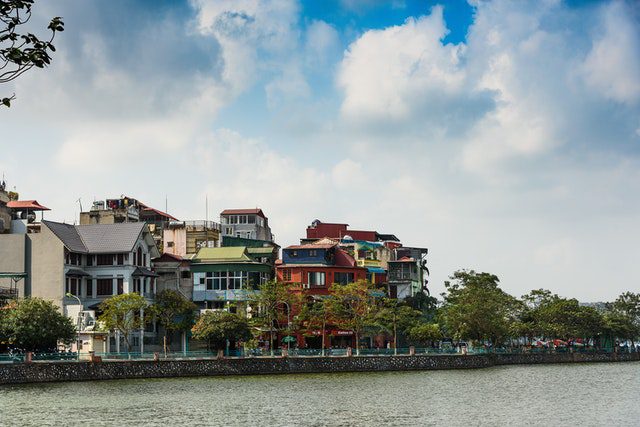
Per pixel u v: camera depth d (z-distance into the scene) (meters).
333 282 140.62
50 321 99.88
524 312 166.62
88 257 125.12
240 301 129.25
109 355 100.44
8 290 110.94
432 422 63.62
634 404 76.88
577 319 165.25
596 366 145.25
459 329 138.38
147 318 114.94
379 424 62.41
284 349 110.81
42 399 75.31
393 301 132.88
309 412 68.62
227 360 105.19
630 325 179.62
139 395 79.69
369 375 109.19
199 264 135.50
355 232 186.50
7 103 24.55
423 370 121.69
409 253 181.88
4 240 120.81
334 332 135.00
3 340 97.06
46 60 24.66
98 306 117.44
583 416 67.69
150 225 159.12
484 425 62.25
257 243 159.75
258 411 68.88
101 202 163.75
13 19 24.38
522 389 92.00
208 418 64.56
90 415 65.12
